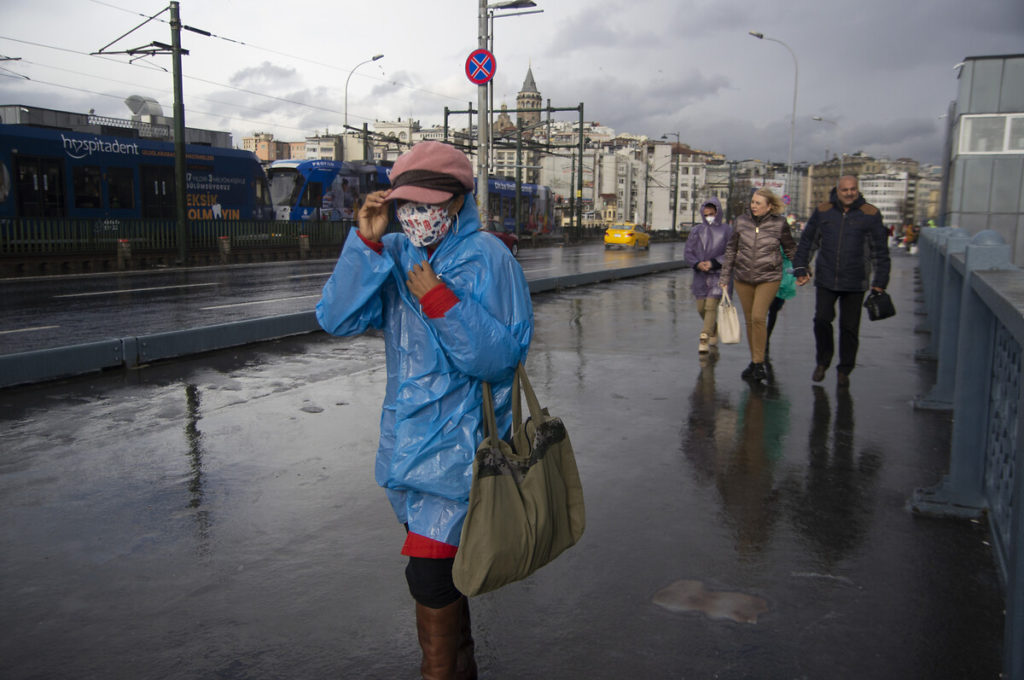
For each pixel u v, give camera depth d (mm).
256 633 2744
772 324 8727
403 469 1971
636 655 2615
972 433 3898
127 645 2660
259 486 4258
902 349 9156
